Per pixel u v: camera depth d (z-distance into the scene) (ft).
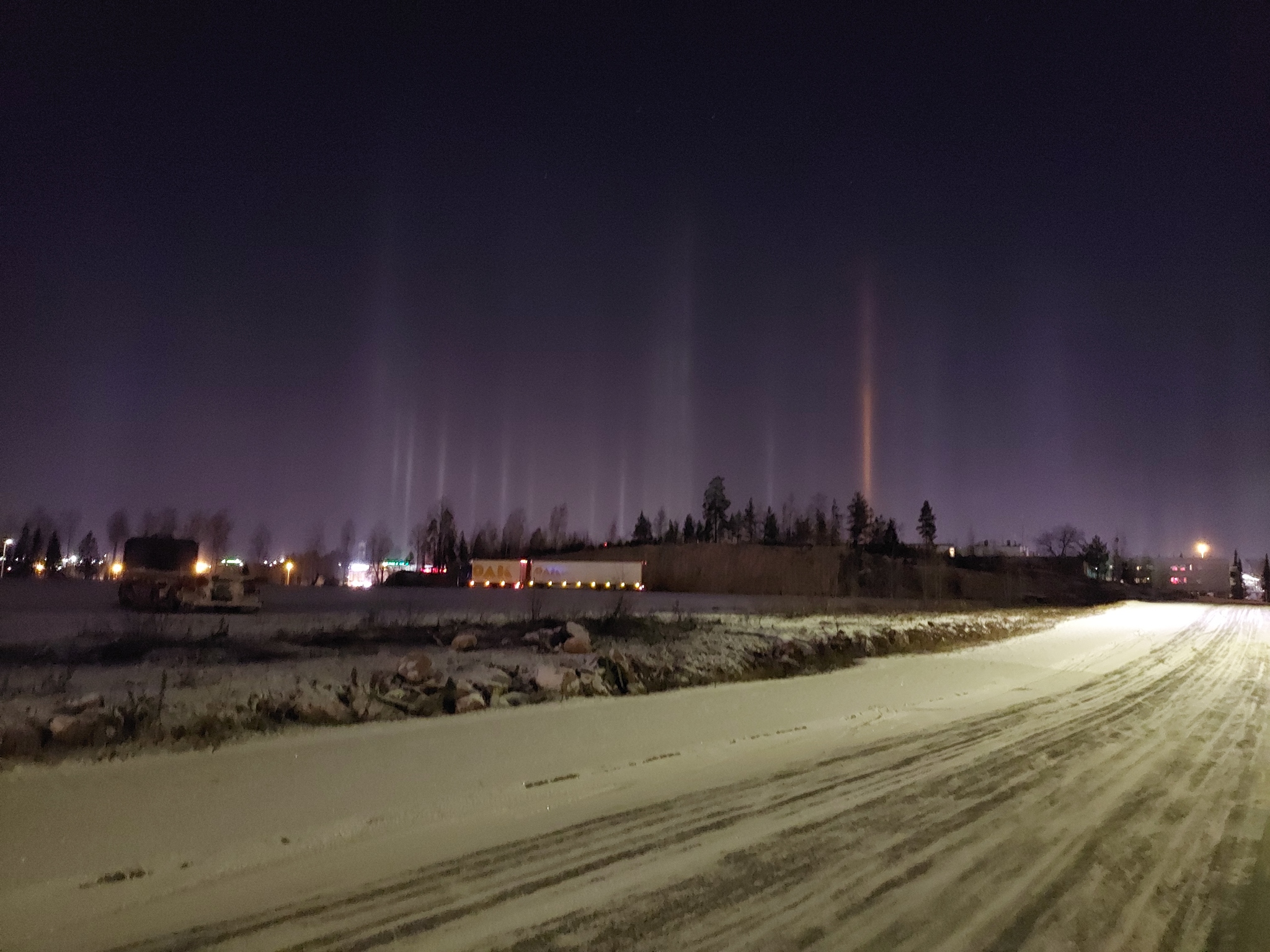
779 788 29.35
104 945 16.34
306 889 19.34
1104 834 24.36
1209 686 63.16
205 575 82.38
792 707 47.39
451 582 215.10
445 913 17.94
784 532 312.50
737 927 17.35
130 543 87.45
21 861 20.42
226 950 16.15
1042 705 51.60
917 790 29.30
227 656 46.42
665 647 61.21
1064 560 326.44
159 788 25.88
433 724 36.55
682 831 24.14
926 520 327.26
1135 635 109.81
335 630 58.39
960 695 55.52
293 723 34.35
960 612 128.77
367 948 16.24
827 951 16.33
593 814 25.85
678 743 37.17
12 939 16.61
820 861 21.49
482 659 49.90
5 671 39.45
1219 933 17.71
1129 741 39.91
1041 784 30.42
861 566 222.28
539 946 16.37
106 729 29.71
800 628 79.41
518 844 22.80
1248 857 22.63
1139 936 17.46
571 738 36.22
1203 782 31.32
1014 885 20.06
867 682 58.49
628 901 18.70
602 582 192.75
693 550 243.81
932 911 18.37
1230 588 404.77
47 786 25.21
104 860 20.81
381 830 24.04
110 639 50.49
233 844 22.30
